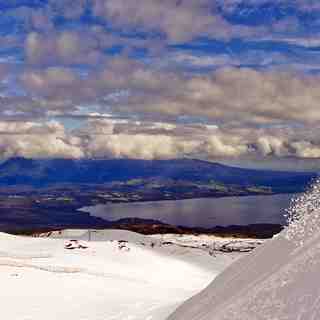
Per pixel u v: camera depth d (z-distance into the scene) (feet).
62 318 89.45
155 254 217.97
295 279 34.71
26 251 200.54
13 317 91.35
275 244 50.11
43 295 114.83
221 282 55.57
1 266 154.51
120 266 184.96
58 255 191.31
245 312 35.73
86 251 205.77
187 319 52.44
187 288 145.28
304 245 41.78
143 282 148.97
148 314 82.17
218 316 39.73
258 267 47.75
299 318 28.63
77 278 142.31
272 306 33.01
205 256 229.25
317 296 29.55
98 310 95.09
